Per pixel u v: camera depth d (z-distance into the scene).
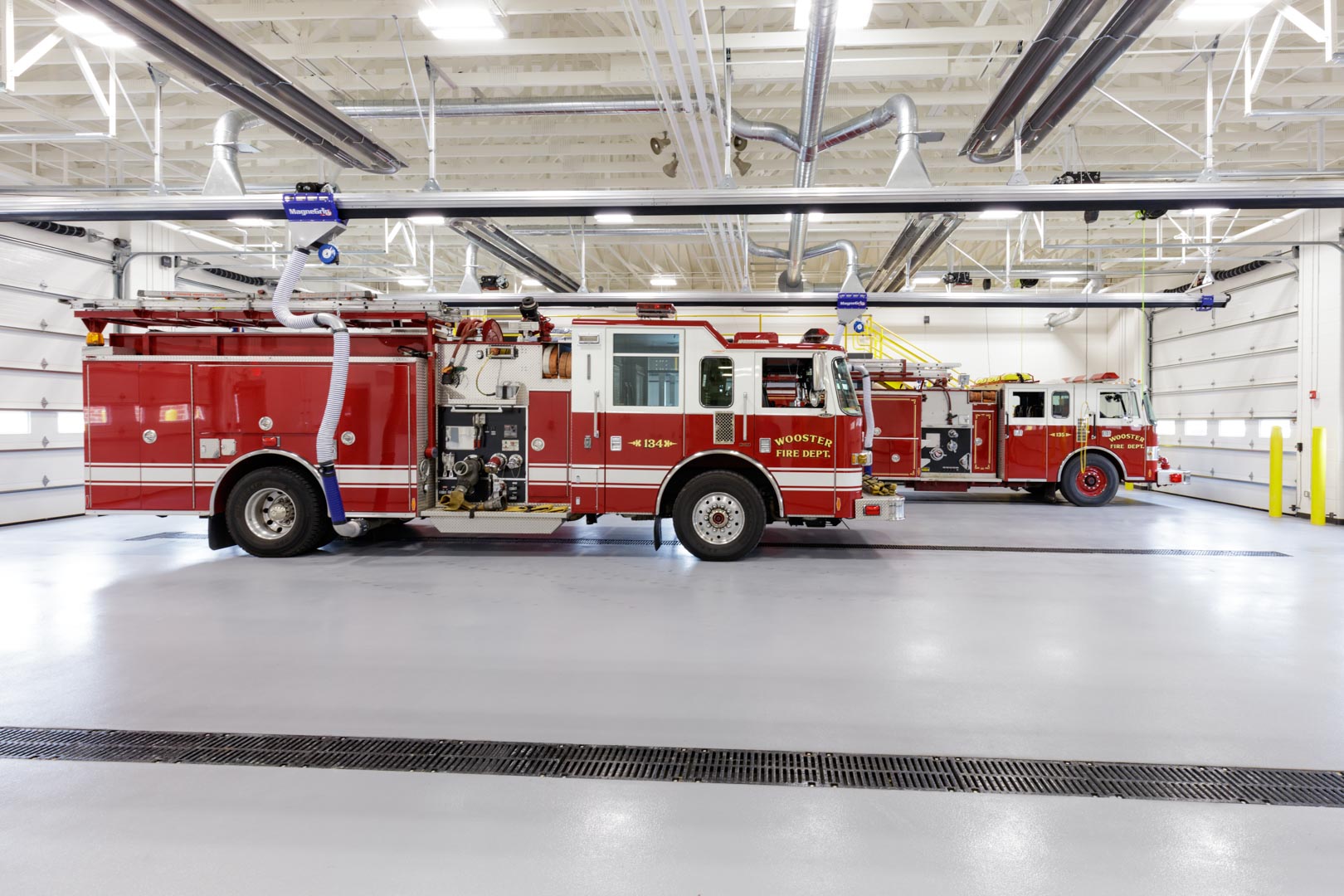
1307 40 7.13
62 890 2.19
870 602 5.62
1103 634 4.82
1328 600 5.76
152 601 5.60
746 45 6.92
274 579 6.39
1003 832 2.52
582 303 13.33
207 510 7.18
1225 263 13.77
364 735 3.27
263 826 2.54
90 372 7.18
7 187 8.84
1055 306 13.46
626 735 3.28
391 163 7.89
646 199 7.04
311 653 4.38
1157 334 16.39
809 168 8.03
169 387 7.16
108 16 4.94
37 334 10.74
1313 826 2.57
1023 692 3.80
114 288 12.11
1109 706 3.62
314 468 7.13
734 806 2.68
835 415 7.04
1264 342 12.46
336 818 2.60
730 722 3.42
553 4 6.37
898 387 12.36
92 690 3.80
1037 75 6.02
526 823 2.57
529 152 9.84
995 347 18.14
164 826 2.54
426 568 6.88
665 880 2.24
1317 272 10.98
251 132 9.12
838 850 2.40
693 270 18.33
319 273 15.69
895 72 7.47
